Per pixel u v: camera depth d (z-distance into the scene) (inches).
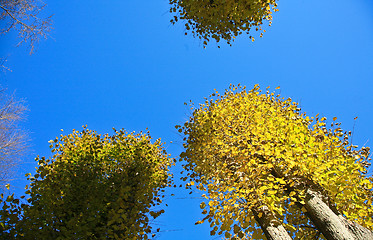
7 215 127.7
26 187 151.7
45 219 143.4
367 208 134.6
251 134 163.6
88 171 190.4
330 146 146.4
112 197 185.3
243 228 117.2
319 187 139.8
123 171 205.8
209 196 127.3
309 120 176.9
